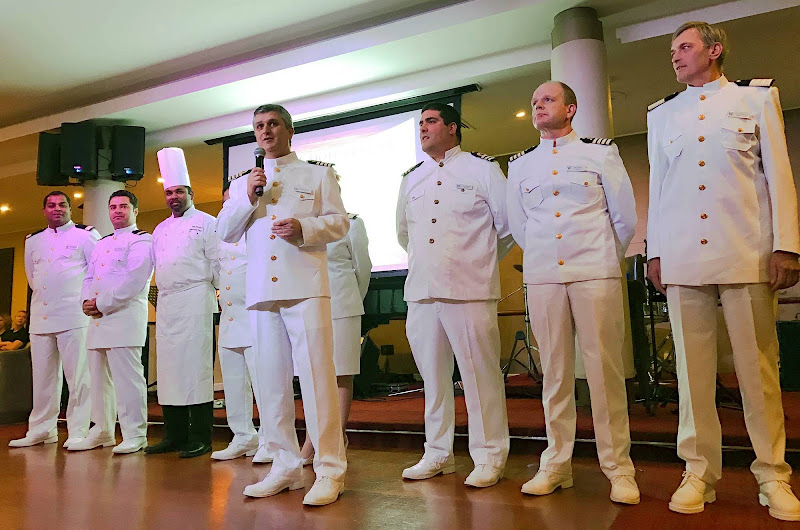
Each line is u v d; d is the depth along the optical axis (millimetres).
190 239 3410
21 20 4238
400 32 4289
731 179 1936
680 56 2047
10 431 4652
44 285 3945
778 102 1944
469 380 2434
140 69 5121
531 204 2314
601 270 2166
